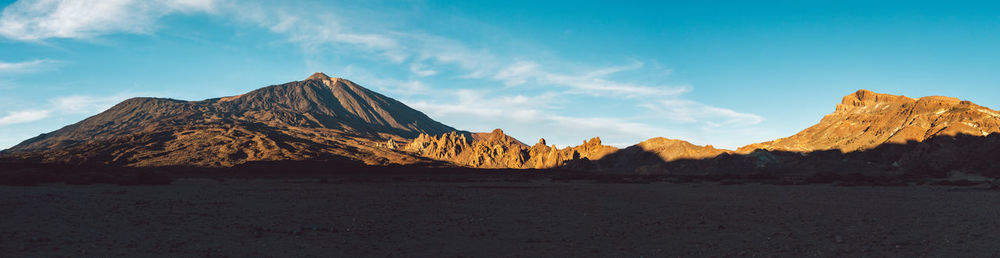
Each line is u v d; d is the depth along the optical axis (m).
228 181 106.88
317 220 27.61
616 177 135.38
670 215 31.84
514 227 25.53
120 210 30.25
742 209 36.41
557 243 20.50
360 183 95.94
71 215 26.59
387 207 36.78
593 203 42.16
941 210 34.66
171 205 35.25
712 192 61.47
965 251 17.97
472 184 91.81
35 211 27.62
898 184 86.94
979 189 68.75
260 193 53.72
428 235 22.45
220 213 30.61
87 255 16.09
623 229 24.86
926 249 18.42
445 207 37.34
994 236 21.39
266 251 17.80
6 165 86.62
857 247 18.98
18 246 17.09
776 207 38.19
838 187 79.06
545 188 72.62
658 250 18.78
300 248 18.53
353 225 25.58
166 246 18.22
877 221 27.91
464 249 19.03
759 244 19.91
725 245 19.77
